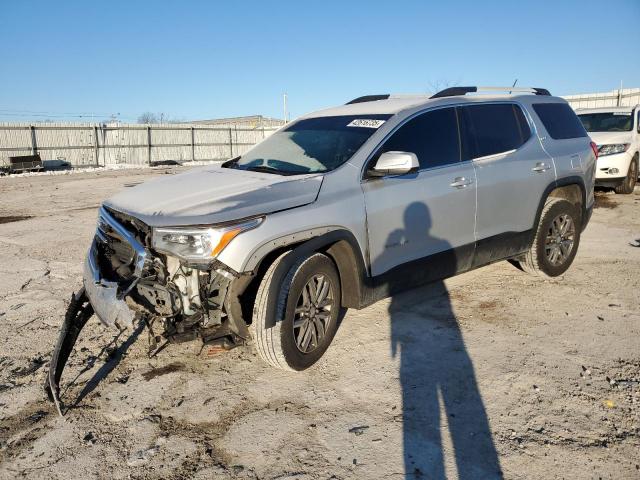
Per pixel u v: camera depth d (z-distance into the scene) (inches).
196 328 137.9
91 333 175.8
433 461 111.7
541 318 184.4
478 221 189.0
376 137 167.3
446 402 133.2
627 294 207.2
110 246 151.9
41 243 311.7
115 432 123.9
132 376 148.8
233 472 109.6
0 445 119.4
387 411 129.8
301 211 142.4
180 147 1499.8
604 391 136.9
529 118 216.1
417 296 206.1
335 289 153.3
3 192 601.9
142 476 108.9
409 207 166.6
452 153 184.2
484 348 161.6
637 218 356.8
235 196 140.6
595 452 113.6
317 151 171.9
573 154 224.5
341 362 154.4
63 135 1304.1
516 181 199.2
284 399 136.1
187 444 119.0
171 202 143.3
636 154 453.1
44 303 206.1
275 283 137.1
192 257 129.3
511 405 131.3
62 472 110.2
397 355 157.9
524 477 106.7
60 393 140.3
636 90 906.1
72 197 544.4
